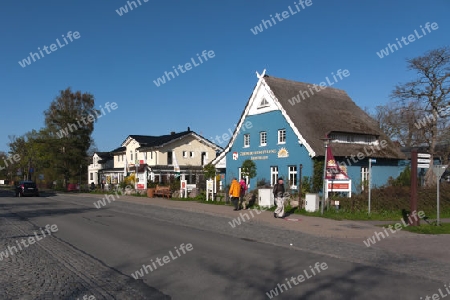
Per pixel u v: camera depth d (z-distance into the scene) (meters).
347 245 11.79
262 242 12.00
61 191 52.50
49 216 18.81
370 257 10.02
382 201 19.30
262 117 30.44
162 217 18.67
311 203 19.38
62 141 51.53
